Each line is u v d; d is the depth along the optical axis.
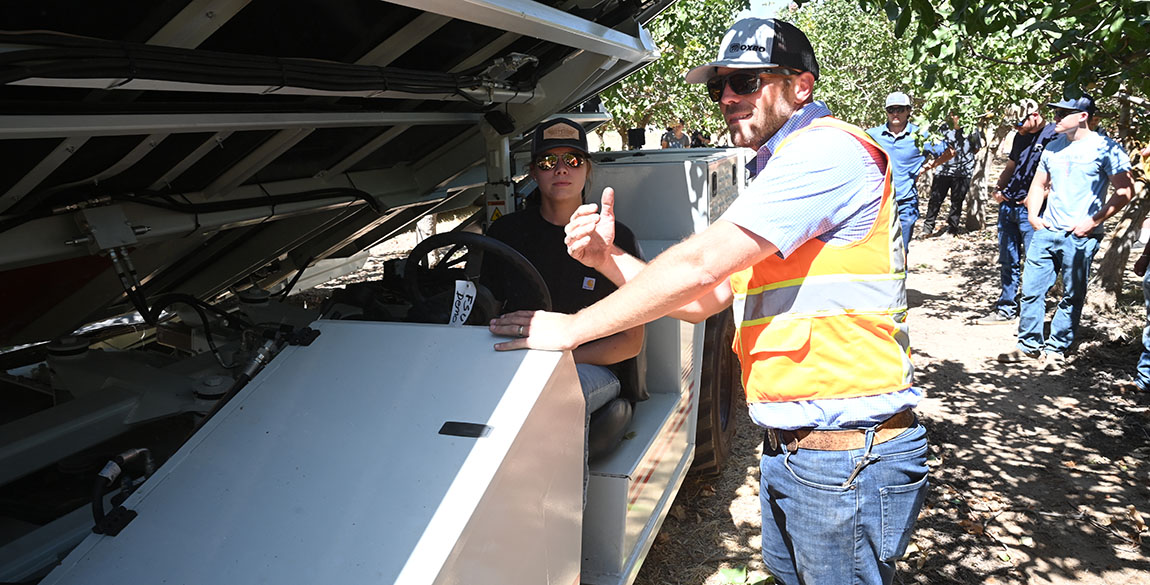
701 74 2.25
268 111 2.67
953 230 12.02
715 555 3.58
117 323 4.25
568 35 2.99
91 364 2.69
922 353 6.34
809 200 1.88
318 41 2.60
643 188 3.67
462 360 2.01
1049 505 3.96
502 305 3.02
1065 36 2.99
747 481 4.23
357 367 2.06
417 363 2.02
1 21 1.80
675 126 11.25
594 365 2.84
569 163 2.96
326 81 2.44
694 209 3.63
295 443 1.83
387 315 2.84
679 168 3.61
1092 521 3.80
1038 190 5.86
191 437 1.89
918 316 7.47
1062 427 4.85
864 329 1.99
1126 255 6.87
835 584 2.11
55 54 1.72
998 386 5.56
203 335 3.16
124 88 1.95
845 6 12.76
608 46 3.44
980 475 4.28
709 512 3.94
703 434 3.98
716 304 2.39
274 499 1.70
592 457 2.84
